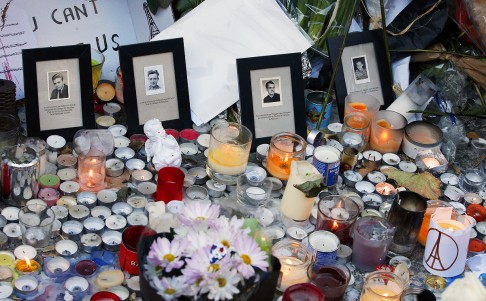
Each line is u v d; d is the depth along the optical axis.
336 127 2.72
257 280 1.66
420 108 2.79
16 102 2.58
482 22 2.78
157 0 2.81
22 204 2.23
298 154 2.41
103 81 2.73
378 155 2.61
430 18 2.93
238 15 2.77
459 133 2.75
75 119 2.46
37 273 2.02
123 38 2.83
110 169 2.38
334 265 2.04
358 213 2.23
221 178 2.37
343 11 2.88
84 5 2.75
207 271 1.59
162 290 1.60
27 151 2.21
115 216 2.22
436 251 2.16
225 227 1.69
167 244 1.67
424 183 2.49
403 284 2.04
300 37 2.81
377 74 2.83
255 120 2.58
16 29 2.60
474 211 2.42
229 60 2.71
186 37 2.70
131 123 2.52
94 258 2.10
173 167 2.26
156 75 2.53
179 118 2.58
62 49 2.42
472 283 1.98
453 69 2.93
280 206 2.32
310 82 2.89
